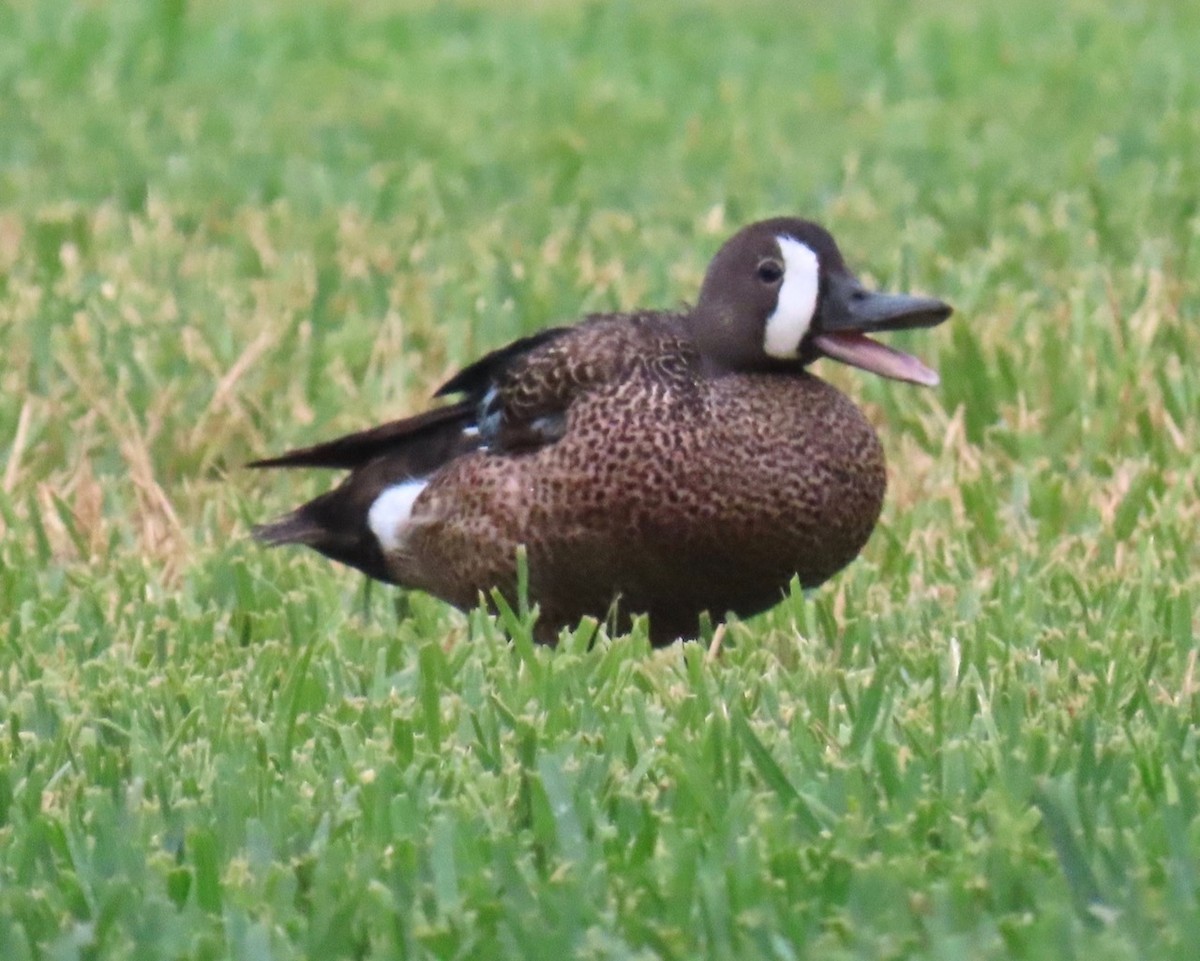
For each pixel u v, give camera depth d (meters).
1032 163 20.06
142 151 20.75
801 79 24.47
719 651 10.01
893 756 8.42
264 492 12.90
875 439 10.16
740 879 7.45
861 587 10.92
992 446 13.19
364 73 24.89
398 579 10.77
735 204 18.52
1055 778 8.12
